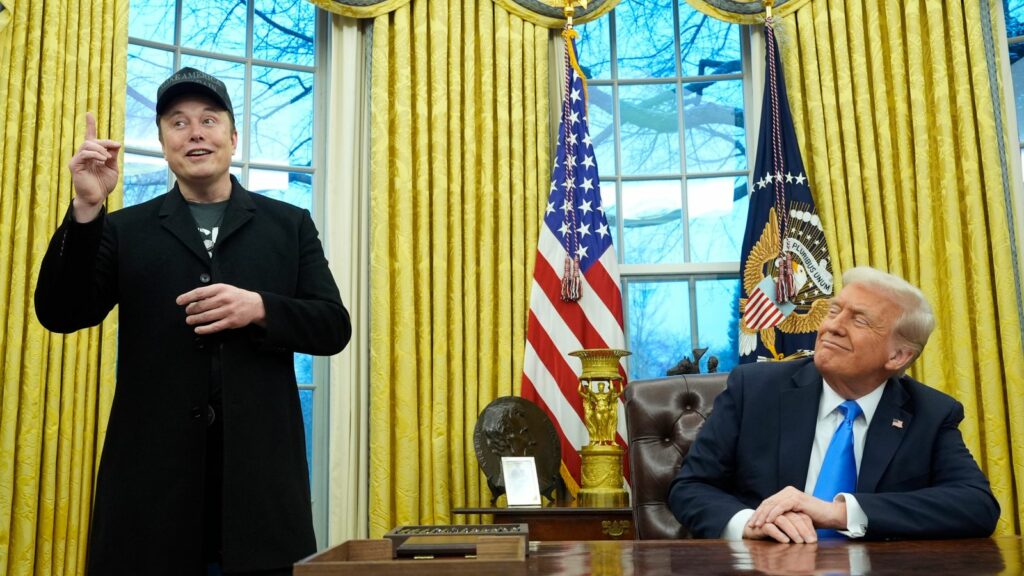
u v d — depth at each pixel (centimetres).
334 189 401
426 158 395
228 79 405
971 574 88
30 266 325
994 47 402
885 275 180
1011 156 400
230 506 161
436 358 381
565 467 373
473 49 408
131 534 158
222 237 178
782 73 403
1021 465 362
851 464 175
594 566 100
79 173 164
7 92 329
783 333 384
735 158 437
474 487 373
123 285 173
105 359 333
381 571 80
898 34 404
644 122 443
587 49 446
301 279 190
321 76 421
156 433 163
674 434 237
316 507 382
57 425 321
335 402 380
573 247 389
